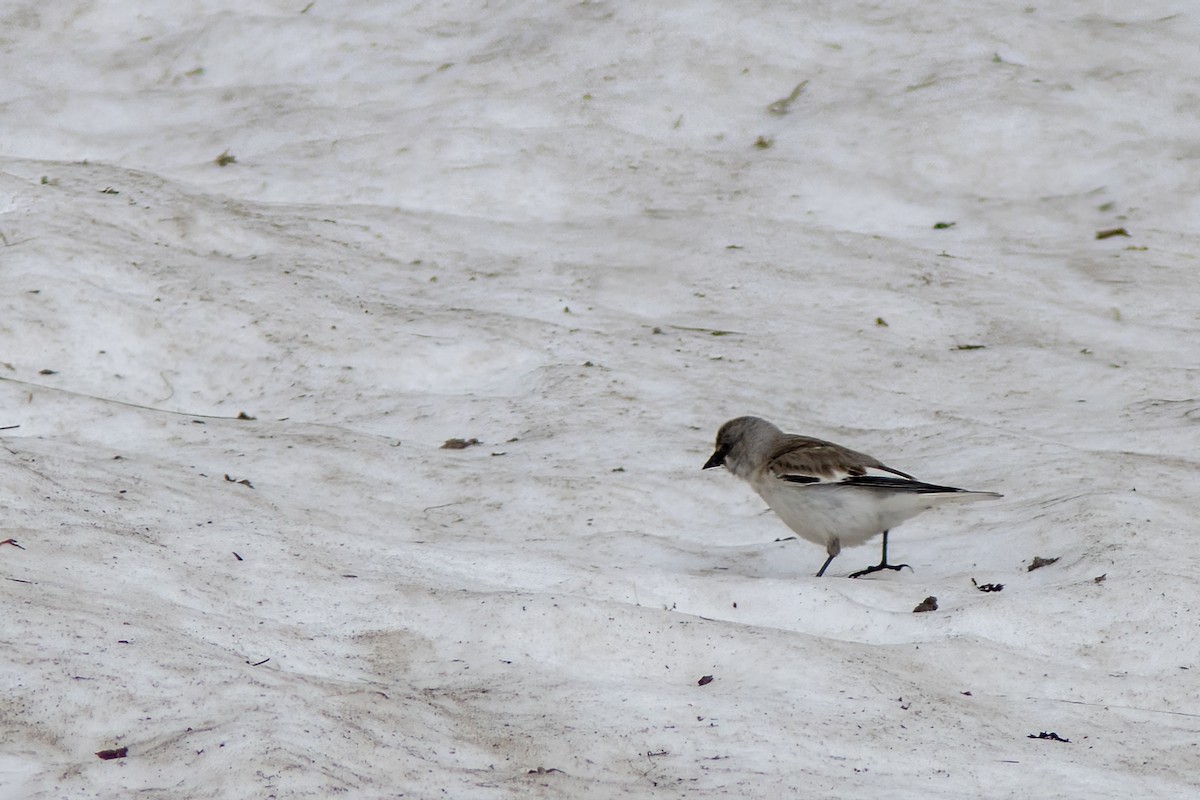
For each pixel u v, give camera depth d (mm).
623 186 21203
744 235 19609
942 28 24922
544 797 5824
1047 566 9945
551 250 19297
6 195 18500
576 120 22781
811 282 18188
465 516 11250
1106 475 12062
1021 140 22062
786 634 8047
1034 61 24125
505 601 8055
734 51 24438
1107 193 21031
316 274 17484
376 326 15984
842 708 7227
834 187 21188
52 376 14539
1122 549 9852
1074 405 14789
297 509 10469
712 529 11383
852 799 6105
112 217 18266
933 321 17172
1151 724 7551
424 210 20547
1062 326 17094
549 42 24828
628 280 18266
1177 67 23844
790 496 10297
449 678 7434
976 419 14391
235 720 6031
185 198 19375
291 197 20812
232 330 15594
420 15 26219
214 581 8305
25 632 6711
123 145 22719
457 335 15844
